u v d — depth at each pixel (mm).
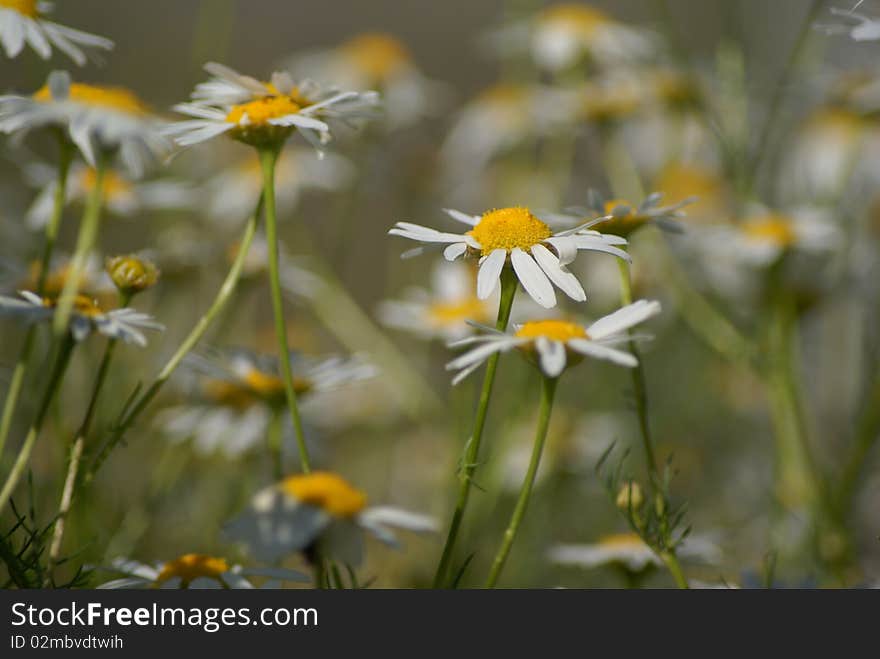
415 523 418
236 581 426
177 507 512
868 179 566
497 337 417
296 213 565
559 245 423
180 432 489
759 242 516
